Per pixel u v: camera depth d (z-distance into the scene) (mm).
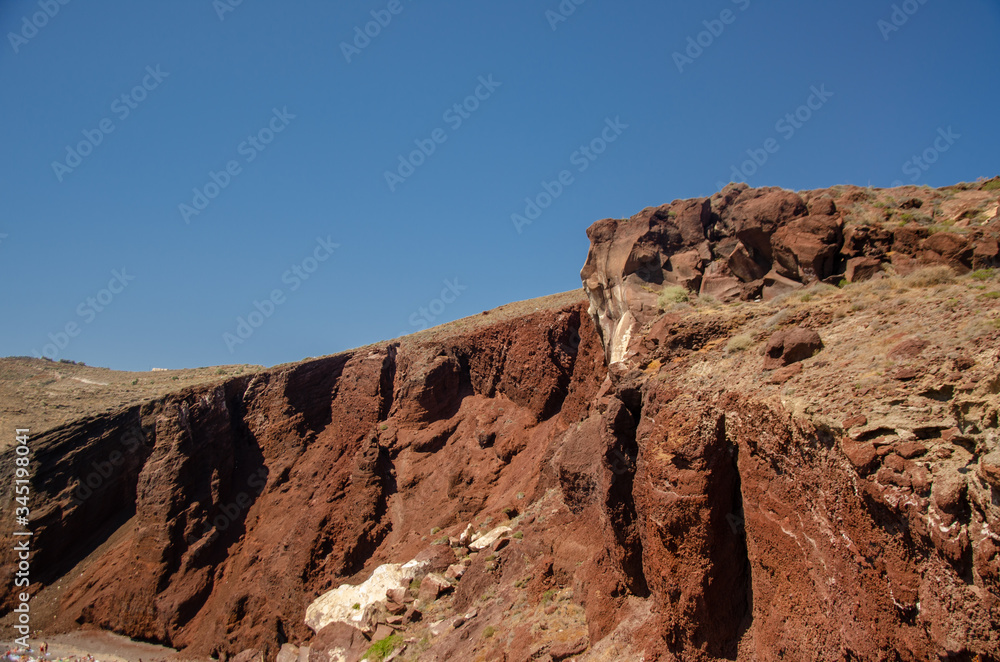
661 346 16672
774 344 13133
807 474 10766
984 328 9883
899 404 9570
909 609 8383
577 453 20812
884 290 14328
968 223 15703
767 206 18438
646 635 13758
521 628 17594
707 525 12375
